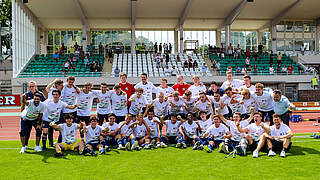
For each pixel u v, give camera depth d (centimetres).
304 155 633
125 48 3150
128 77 2270
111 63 2642
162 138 783
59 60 2608
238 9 2452
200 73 2472
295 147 724
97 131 734
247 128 695
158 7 2489
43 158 639
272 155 637
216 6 2492
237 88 893
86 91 811
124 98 837
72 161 609
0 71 2914
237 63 2658
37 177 495
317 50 2994
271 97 746
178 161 598
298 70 2522
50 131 770
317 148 705
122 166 561
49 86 739
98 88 2258
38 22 2786
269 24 2947
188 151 701
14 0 2192
